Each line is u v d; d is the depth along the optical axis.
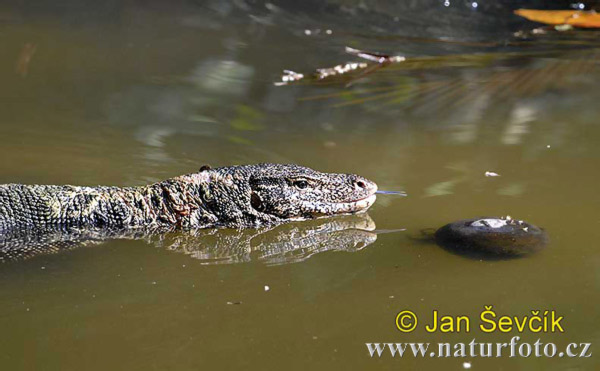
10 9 12.34
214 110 9.17
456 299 5.38
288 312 5.21
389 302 5.35
